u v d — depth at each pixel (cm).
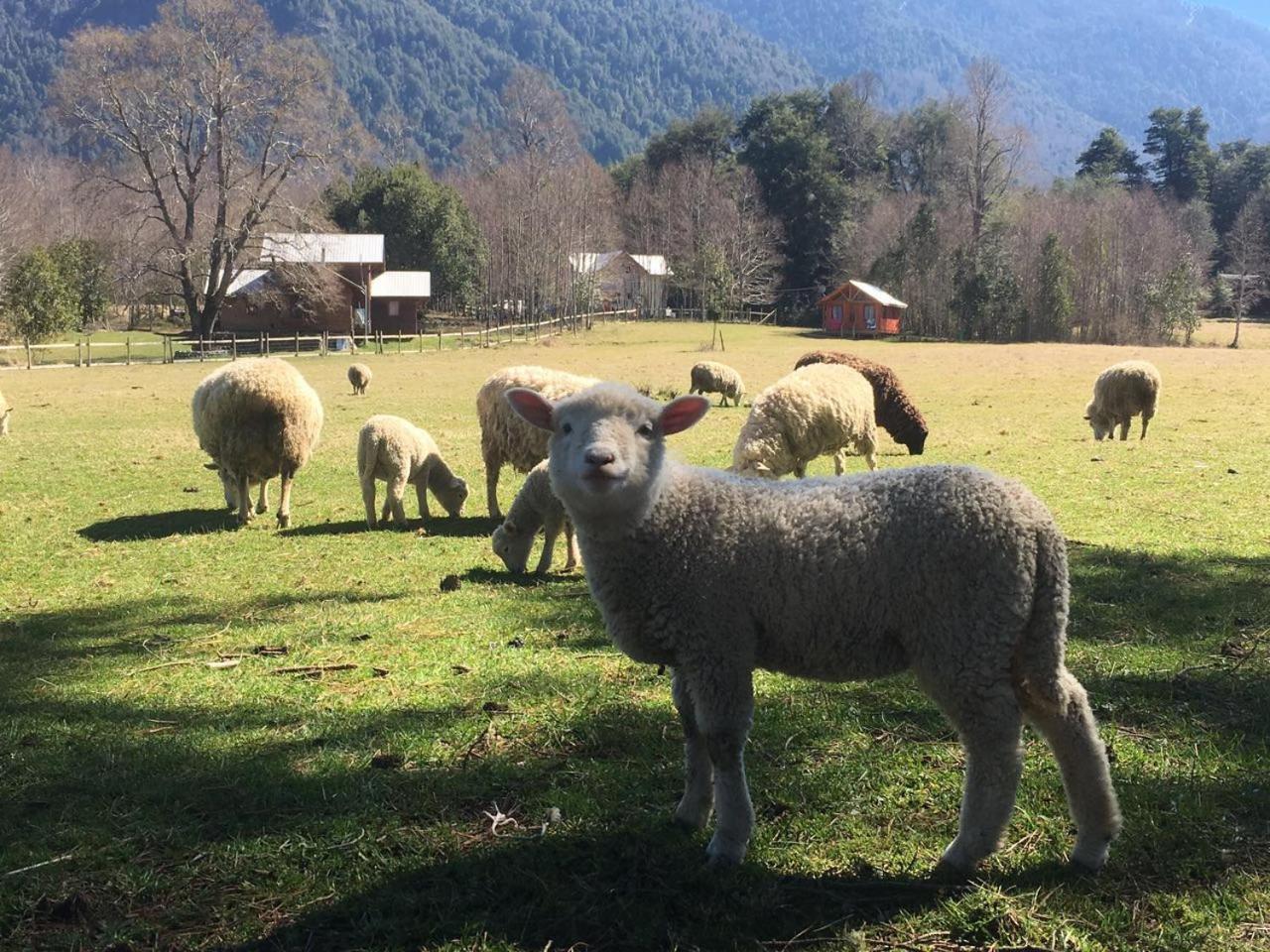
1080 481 1560
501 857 466
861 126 12231
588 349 5922
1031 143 13112
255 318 7081
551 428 494
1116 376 2070
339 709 669
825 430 1393
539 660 761
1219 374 3778
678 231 10156
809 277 10438
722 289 9156
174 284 6869
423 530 1349
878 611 437
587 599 955
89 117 5697
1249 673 683
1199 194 11938
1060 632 428
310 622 899
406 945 406
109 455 2003
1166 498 1409
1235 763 544
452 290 8731
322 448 2097
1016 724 429
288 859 472
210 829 502
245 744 611
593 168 12125
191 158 6294
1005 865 450
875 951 397
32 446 2120
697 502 457
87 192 6284
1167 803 498
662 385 3684
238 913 431
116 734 630
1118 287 7838
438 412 2764
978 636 421
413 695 692
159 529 1359
